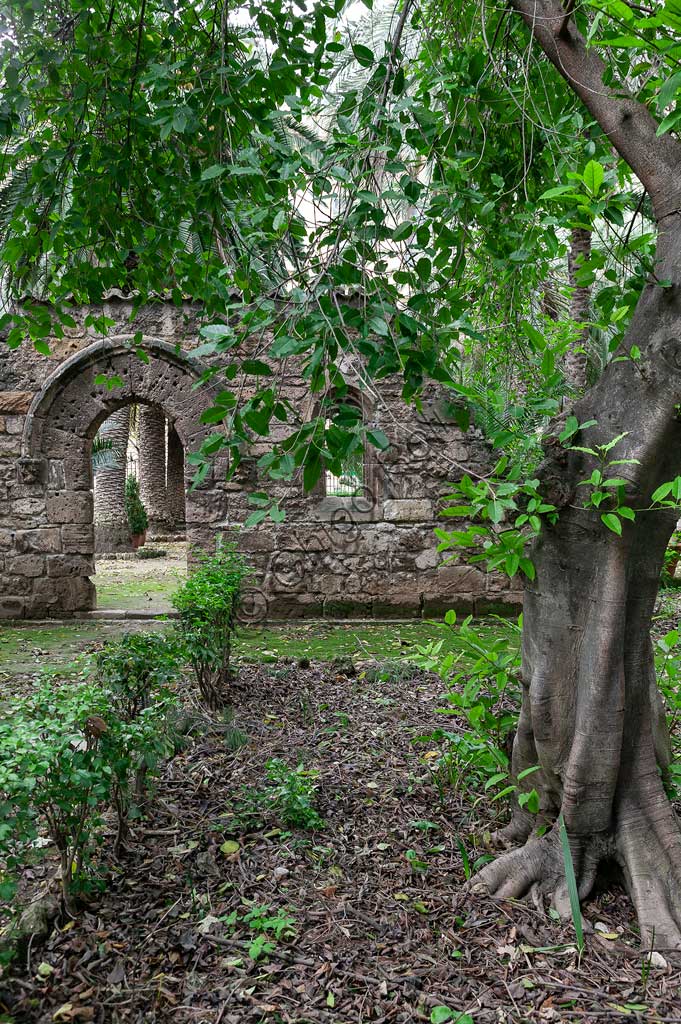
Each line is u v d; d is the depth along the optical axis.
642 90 2.50
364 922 2.50
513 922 2.49
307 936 2.41
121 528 16.31
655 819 2.62
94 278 3.23
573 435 2.52
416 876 2.79
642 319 2.42
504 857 2.75
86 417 8.17
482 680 2.98
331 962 2.28
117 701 3.11
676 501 2.37
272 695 5.17
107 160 2.84
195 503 8.12
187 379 8.09
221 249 2.81
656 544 2.60
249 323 2.04
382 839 3.08
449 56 3.33
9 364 8.09
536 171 3.48
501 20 2.97
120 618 8.25
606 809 2.61
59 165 2.96
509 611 8.34
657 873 2.54
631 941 2.40
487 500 2.08
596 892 2.67
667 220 2.36
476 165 3.02
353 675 5.77
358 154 2.02
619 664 2.55
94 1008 2.10
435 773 3.69
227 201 3.16
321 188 2.03
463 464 8.20
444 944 2.38
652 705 2.72
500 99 2.98
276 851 2.97
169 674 3.35
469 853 2.95
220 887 2.70
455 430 8.16
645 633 2.67
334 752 4.06
